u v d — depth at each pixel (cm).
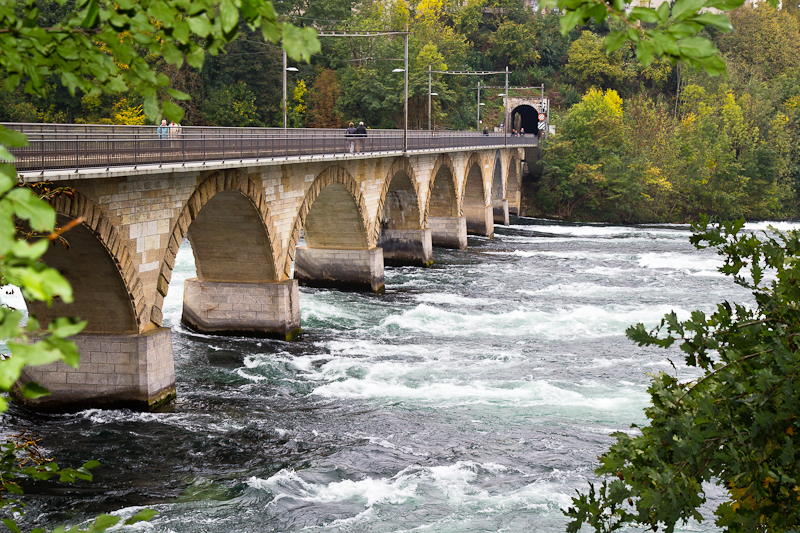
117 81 476
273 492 2384
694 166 12538
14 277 344
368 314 4972
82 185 2675
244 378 3581
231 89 10238
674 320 857
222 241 4216
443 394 3372
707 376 803
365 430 2920
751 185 12775
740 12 16550
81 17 452
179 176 3266
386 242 6994
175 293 5000
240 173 3775
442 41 14750
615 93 13888
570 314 4978
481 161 9138
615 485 730
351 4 13738
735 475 723
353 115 11850
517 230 10162
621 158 12388
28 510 2212
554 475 2520
